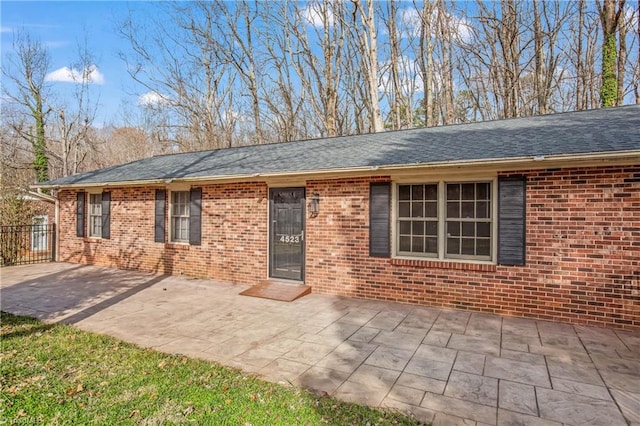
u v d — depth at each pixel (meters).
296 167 7.75
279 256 8.40
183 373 4.02
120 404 3.36
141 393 3.57
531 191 5.94
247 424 3.03
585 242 5.60
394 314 6.27
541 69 16.92
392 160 6.76
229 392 3.58
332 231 7.66
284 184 8.27
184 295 7.75
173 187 9.89
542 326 5.57
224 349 4.79
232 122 22.11
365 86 19.16
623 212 5.38
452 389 3.66
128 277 9.62
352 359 4.43
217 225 9.20
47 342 5.00
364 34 17.56
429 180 6.81
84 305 7.01
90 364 4.27
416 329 5.51
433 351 4.66
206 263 9.38
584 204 5.60
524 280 6.00
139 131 29.09
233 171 8.66
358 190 7.38
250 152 11.34
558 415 3.19
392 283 7.06
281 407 3.30
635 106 8.09
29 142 22.55
